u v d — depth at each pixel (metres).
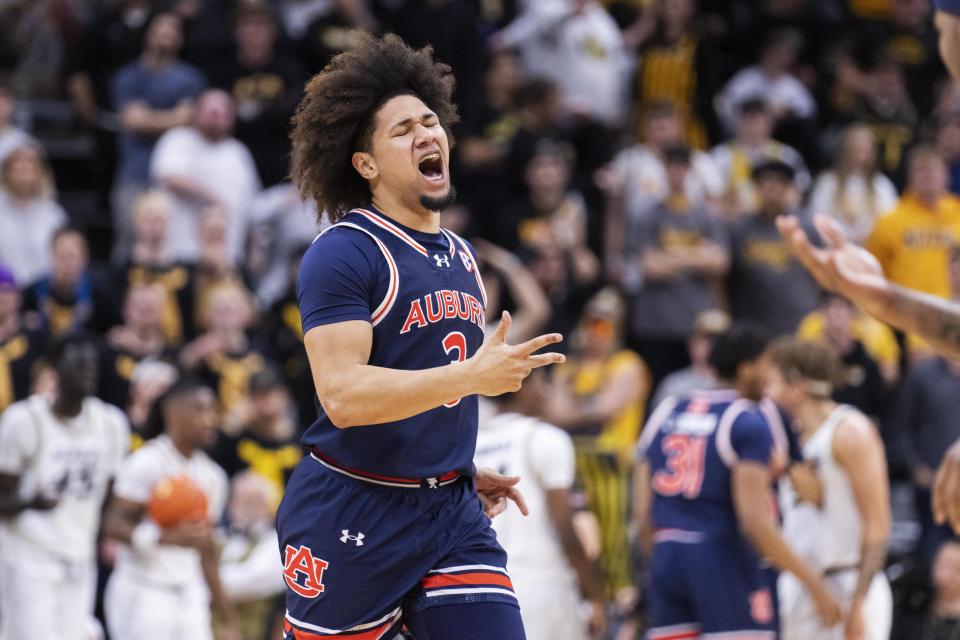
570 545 14.09
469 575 8.05
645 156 24.67
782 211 23.62
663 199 23.80
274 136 25.17
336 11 25.86
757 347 13.99
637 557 17.05
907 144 28.05
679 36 27.52
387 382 7.35
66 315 20.97
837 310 21.33
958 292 20.09
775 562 13.34
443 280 8.07
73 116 27.67
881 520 13.59
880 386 21.52
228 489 18.67
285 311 22.22
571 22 27.09
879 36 29.50
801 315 23.52
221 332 20.58
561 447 14.15
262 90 25.22
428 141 8.05
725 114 28.12
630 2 29.50
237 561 16.44
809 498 13.99
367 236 7.93
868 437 13.71
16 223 22.58
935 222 23.23
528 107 25.70
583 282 23.97
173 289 21.38
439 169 8.12
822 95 30.16
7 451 16.00
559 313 23.27
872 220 24.64
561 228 24.39
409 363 7.92
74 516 16.33
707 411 13.88
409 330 7.91
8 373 19.16
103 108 26.14
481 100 26.31
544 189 24.47
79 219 26.08
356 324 7.68
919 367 20.41
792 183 23.67
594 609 14.53
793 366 13.88
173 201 23.27
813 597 13.29
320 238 7.93
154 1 25.64
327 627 8.09
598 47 27.30
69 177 28.02
